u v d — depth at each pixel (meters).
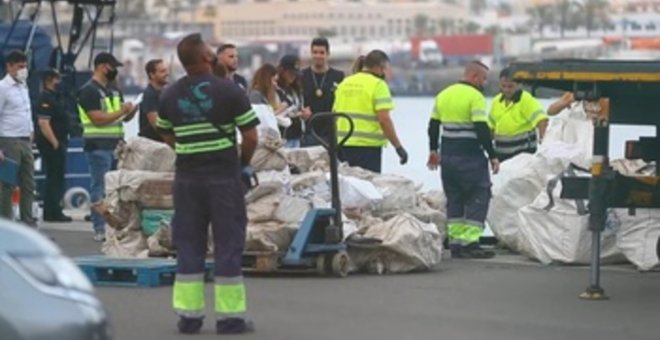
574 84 30.92
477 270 36.41
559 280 34.84
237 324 27.59
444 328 28.39
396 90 175.12
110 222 37.34
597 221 31.84
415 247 35.53
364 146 40.28
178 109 27.34
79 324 18.61
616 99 31.94
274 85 40.69
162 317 29.30
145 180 36.97
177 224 27.66
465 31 199.38
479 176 38.81
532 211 38.06
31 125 42.31
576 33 149.38
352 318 29.38
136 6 174.38
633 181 31.95
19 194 42.44
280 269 34.97
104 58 43.31
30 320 18.44
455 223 39.09
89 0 55.22
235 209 27.47
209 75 27.39
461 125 38.75
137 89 147.38
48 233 45.09
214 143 27.30
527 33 174.38
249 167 28.02
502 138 42.97
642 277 35.56
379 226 35.84
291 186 35.91
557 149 39.75
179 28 191.25
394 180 38.00
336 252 34.69
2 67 53.47
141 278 33.25
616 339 27.52
